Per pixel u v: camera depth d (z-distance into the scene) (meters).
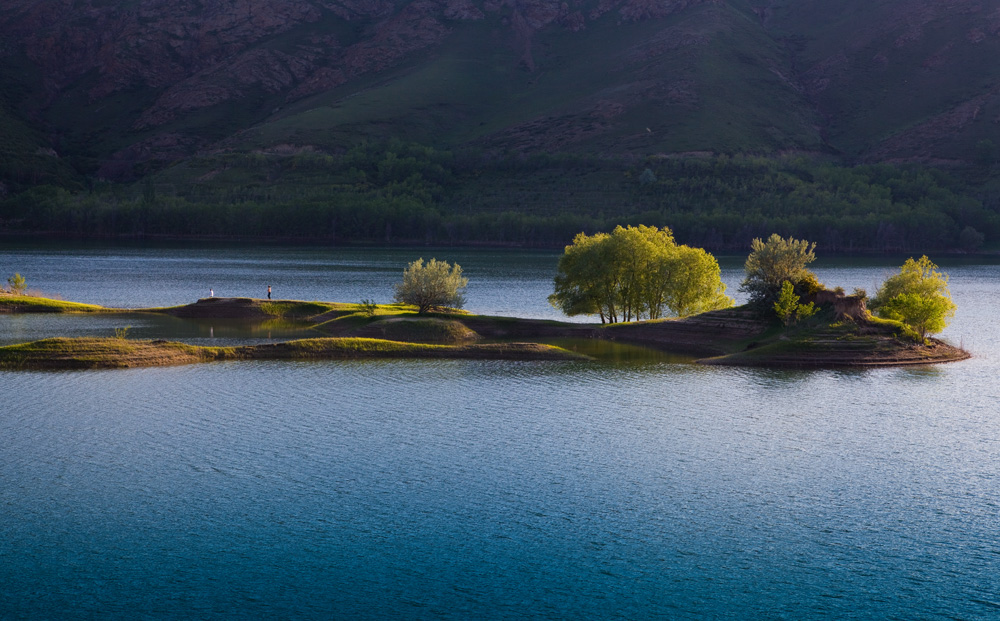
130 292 175.62
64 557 43.34
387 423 67.00
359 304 134.62
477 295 182.62
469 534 46.69
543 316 147.38
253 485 53.03
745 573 42.69
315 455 58.84
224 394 75.94
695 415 70.69
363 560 43.53
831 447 62.06
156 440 61.44
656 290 121.38
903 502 51.62
